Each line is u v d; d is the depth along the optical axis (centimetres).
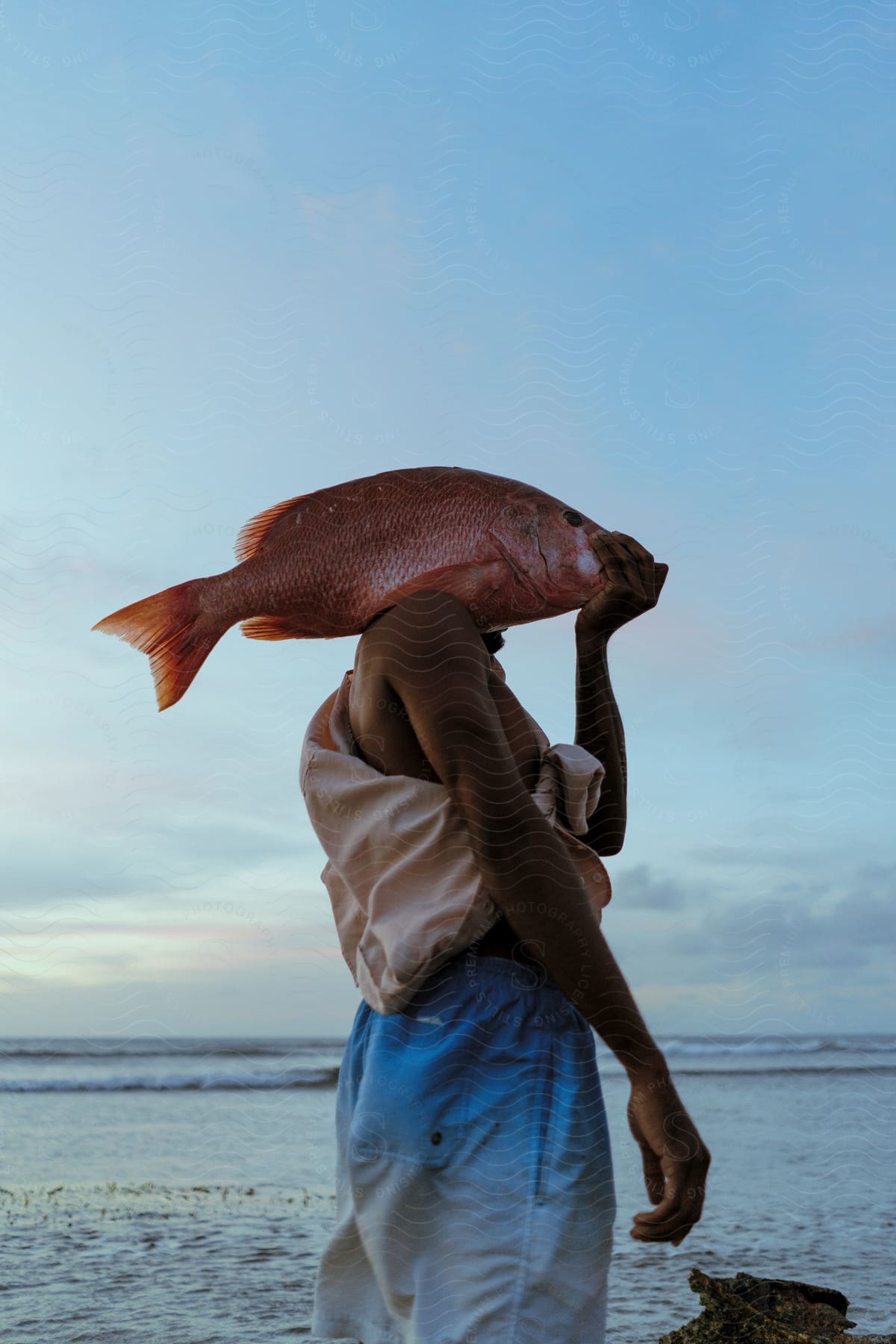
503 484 164
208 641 169
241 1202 625
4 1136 951
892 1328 360
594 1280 151
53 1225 561
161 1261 479
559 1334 146
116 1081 1142
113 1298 409
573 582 164
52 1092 1162
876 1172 702
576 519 164
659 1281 448
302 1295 412
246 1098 966
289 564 164
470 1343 144
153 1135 920
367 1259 161
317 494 167
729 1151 813
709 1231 547
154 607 168
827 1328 262
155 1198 638
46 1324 368
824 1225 565
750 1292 281
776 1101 1028
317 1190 666
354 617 164
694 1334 264
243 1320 373
